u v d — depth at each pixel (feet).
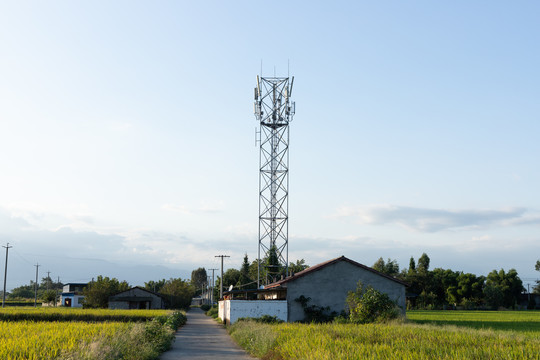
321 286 156.25
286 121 210.59
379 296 132.87
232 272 449.06
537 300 426.51
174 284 416.67
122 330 96.48
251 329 102.78
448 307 393.29
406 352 59.88
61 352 60.34
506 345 68.44
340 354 58.80
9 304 442.91
